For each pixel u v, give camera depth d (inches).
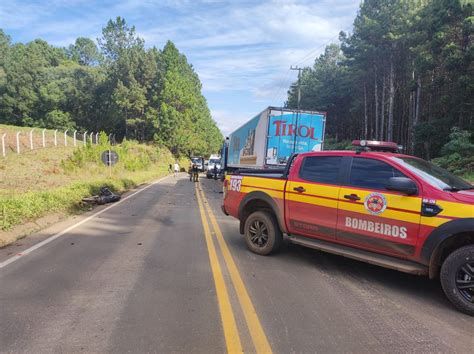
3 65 3346.5
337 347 136.6
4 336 142.6
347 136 2583.7
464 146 1016.2
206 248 282.5
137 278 210.5
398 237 189.3
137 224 387.9
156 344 137.3
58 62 3878.0
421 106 1521.9
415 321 160.1
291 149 577.6
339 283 207.3
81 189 588.1
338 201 216.2
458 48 1106.7
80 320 156.3
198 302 176.4
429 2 1327.5
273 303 176.6
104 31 2878.9
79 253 266.4
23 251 271.9
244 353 131.7
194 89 3100.4
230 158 986.7
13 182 701.9
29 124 2945.4
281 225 249.8
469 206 167.9
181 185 1003.9
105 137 1249.4
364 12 1702.8
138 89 2566.4
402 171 196.1
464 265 168.2
